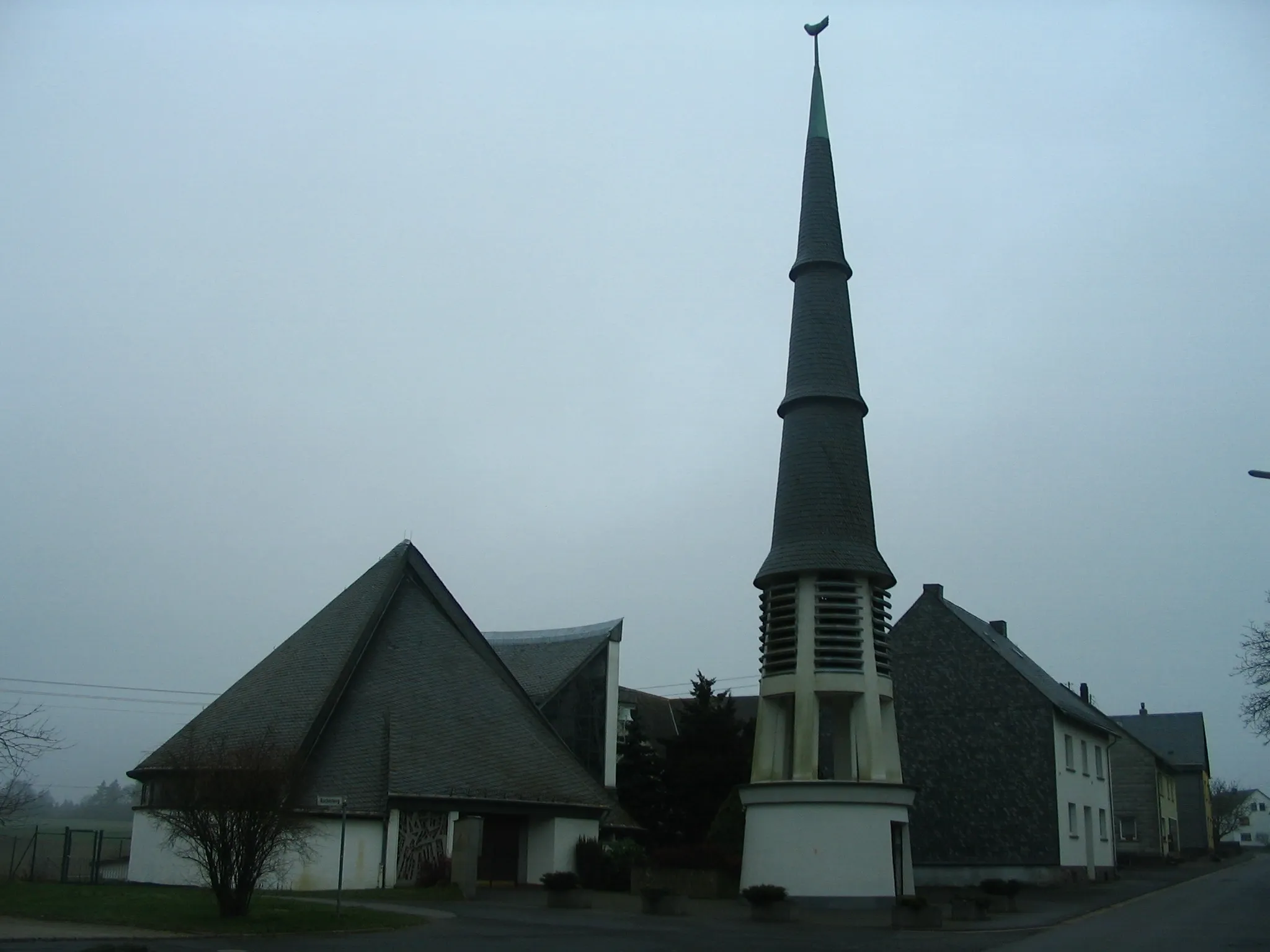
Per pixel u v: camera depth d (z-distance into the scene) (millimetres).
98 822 84562
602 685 54000
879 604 34438
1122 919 29625
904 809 32750
